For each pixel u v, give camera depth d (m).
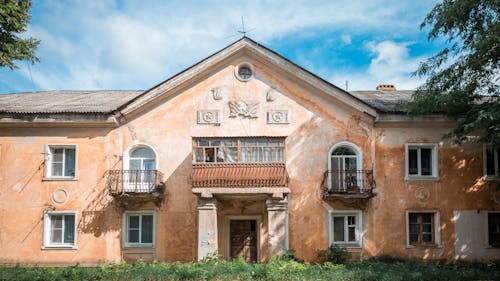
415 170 19.42
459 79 16.95
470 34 16.61
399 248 18.66
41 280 14.66
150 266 16.22
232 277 14.82
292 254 18.05
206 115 19.44
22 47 18.77
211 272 15.01
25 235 18.89
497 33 15.09
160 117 19.53
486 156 19.25
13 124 19.31
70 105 20.33
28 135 19.48
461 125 17.22
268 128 19.30
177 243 18.70
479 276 15.55
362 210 18.88
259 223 19.22
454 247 18.69
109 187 18.70
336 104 19.45
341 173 18.86
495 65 16.20
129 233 19.11
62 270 16.06
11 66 18.56
